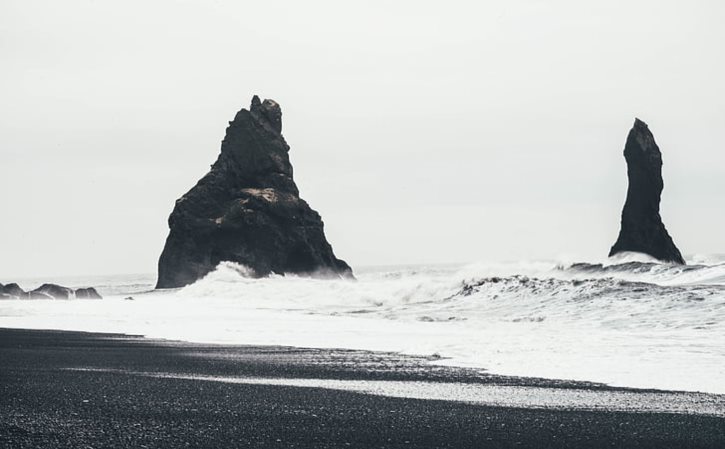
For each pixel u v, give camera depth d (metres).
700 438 11.02
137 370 18.02
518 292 36.50
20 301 47.56
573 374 16.53
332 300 46.88
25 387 15.62
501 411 12.98
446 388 15.21
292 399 14.23
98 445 10.81
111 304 45.34
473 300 36.94
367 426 11.98
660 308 28.59
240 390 15.20
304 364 18.94
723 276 42.84
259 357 20.47
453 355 20.05
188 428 11.88
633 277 47.16
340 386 15.61
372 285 47.81
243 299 49.00
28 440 11.09
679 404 13.28
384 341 23.75
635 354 19.11
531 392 14.62
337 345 23.05
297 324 30.67
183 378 16.73
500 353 20.05
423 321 30.78
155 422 12.27
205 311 39.94
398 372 17.38
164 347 23.12
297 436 11.35
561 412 12.83
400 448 10.69
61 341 25.28
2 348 23.17
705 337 22.12
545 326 26.72
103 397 14.45
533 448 10.65
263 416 12.73
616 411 12.82
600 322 26.98
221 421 12.35
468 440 11.09
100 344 24.17
